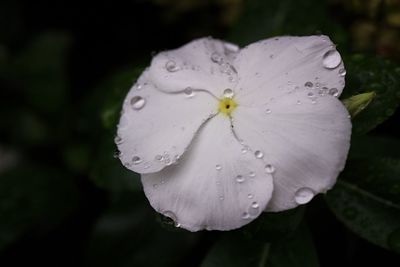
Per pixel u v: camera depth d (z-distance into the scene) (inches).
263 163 3.7
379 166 4.5
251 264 4.5
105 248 5.8
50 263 7.2
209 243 5.8
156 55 4.5
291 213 4.1
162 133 4.0
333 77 3.9
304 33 5.2
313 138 3.7
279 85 3.9
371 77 4.5
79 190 7.3
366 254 5.6
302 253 4.4
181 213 3.8
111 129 5.3
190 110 4.0
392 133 6.2
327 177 3.6
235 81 4.0
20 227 6.7
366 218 4.4
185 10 7.3
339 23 6.2
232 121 3.8
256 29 5.8
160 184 3.9
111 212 5.9
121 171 5.1
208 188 3.8
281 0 5.8
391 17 5.8
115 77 6.6
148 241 5.7
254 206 3.7
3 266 7.2
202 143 3.9
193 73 4.2
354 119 4.4
